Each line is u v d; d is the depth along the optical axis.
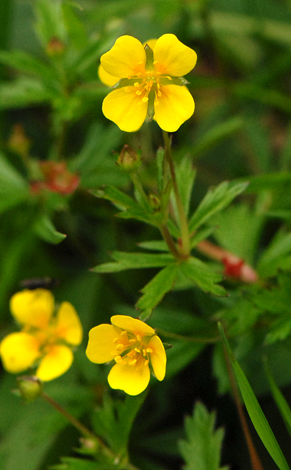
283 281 0.19
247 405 0.17
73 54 0.21
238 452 0.20
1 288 0.22
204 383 0.21
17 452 0.21
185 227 0.18
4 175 0.22
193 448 0.19
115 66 0.17
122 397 0.20
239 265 0.19
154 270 0.22
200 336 0.19
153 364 0.17
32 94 0.21
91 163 0.21
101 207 0.22
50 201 0.21
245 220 0.21
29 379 0.18
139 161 0.17
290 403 0.20
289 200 0.21
